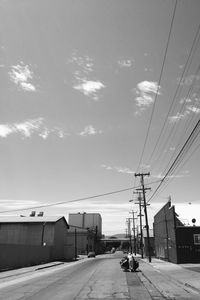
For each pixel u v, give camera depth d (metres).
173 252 39.81
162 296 13.90
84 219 122.69
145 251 77.81
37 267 35.69
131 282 19.69
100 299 13.09
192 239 38.00
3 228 59.56
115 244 172.50
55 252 57.12
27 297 13.73
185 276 22.61
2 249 31.91
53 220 59.03
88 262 49.47
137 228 109.12
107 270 30.52
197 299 13.09
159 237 53.50
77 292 15.24
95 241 110.38
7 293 15.16
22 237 58.75
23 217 63.16
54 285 18.39
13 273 27.58
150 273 26.47
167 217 43.88
